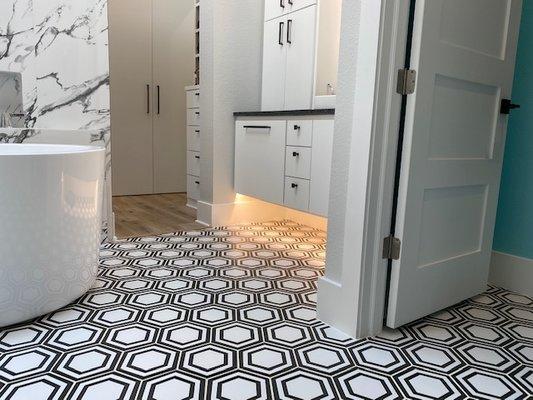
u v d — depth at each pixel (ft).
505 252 6.75
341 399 3.79
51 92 7.96
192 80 15.39
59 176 5.01
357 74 4.66
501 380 4.19
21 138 7.28
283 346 4.70
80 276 5.63
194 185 12.37
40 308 5.13
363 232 4.75
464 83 5.21
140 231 9.66
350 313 4.97
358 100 4.67
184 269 7.16
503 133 6.00
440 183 5.15
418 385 4.05
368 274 4.88
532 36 6.24
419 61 4.54
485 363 4.49
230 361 4.36
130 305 5.65
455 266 5.67
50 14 7.79
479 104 5.52
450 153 5.26
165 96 15.03
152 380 3.99
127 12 14.06
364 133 4.63
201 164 10.55
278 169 8.80
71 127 8.20
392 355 4.59
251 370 4.21
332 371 4.24
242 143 9.91
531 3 6.21
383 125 4.63
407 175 4.75
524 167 6.44
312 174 7.91
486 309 5.90
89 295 5.94
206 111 10.14
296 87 9.78
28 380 3.94
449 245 5.57
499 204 6.79
